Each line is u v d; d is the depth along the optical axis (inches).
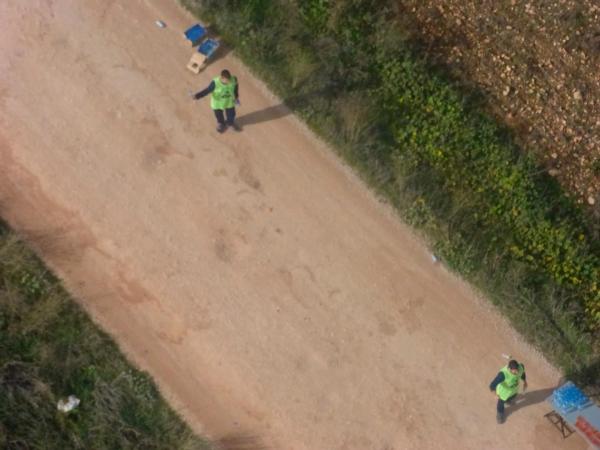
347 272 505.4
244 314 485.4
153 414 454.3
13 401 434.3
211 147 518.3
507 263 520.7
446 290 511.5
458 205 524.7
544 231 533.0
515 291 512.4
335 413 474.3
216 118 514.9
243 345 479.5
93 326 466.6
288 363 480.1
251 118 530.0
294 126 534.3
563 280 525.7
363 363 486.9
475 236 523.8
